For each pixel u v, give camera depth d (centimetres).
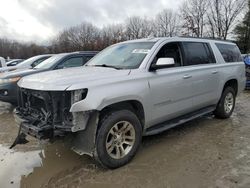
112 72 398
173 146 463
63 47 4956
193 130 548
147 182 347
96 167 391
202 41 561
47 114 356
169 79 449
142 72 416
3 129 575
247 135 518
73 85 342
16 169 392
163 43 466
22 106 418
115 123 373
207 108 576
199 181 346
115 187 339
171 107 461
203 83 527
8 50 5791
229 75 604
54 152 447
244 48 3916
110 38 4469
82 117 346
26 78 414
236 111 719
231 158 412
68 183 351
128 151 395
